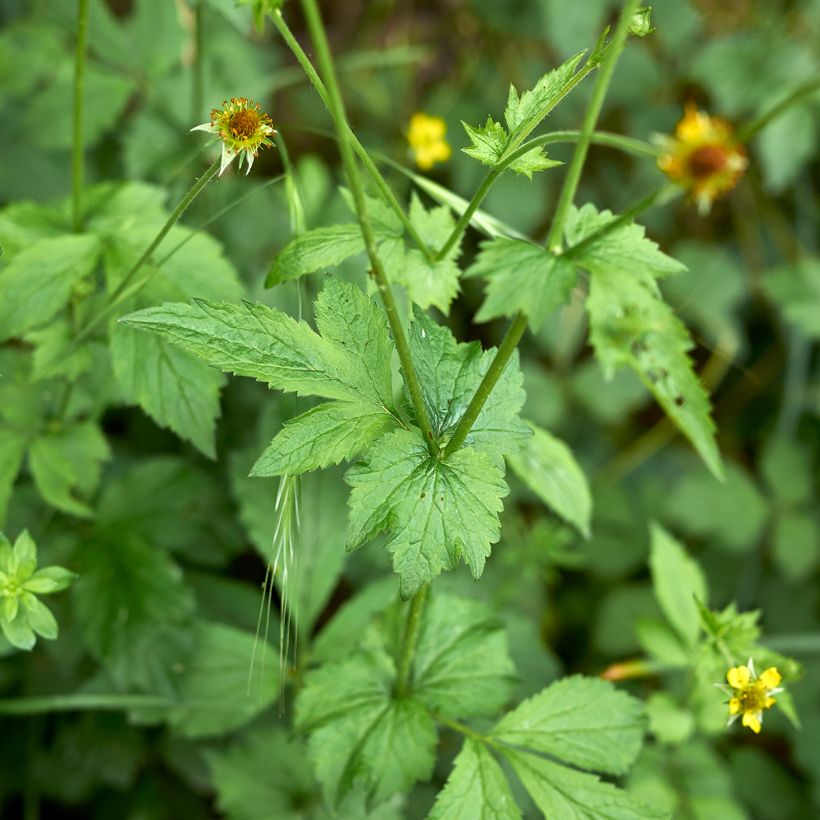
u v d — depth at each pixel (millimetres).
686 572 581
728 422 862
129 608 542
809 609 737
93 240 518
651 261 449
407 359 442
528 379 753
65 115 620
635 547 747
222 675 541
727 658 526
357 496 445
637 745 491
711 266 829
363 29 850
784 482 764
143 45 630
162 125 636
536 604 650
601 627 701
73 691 584
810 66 806
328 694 497
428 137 625
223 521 590
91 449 540
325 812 541
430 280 479
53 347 521
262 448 562
